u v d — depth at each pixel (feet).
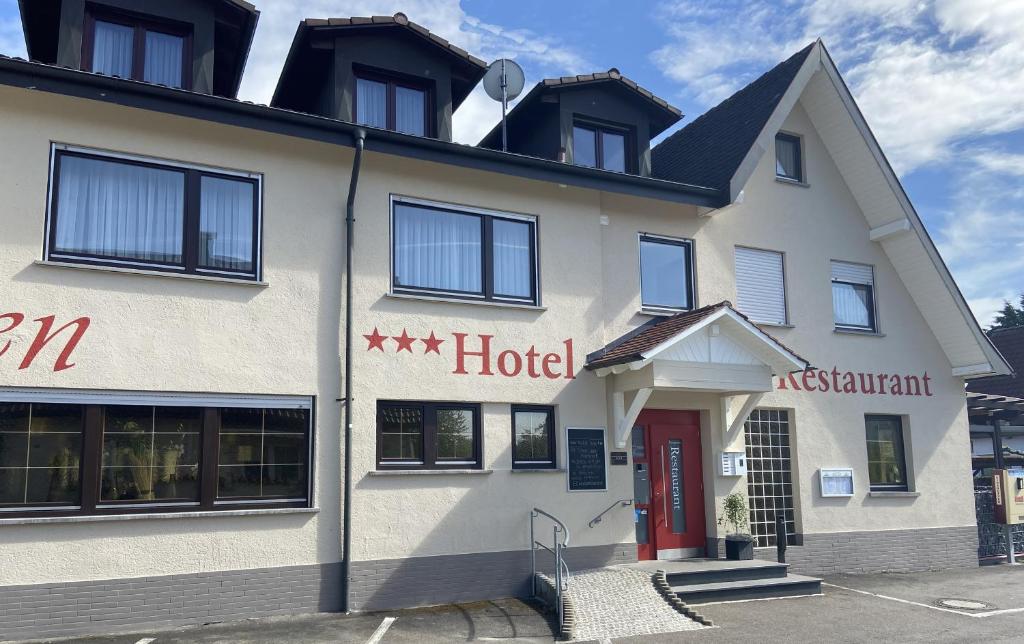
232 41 38.78
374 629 31.81
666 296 45.93
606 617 33.78
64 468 30.81
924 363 54.29
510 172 40.04
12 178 30.99
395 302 37.70
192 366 33.14
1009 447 77.25
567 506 40.27
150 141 33.63
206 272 34.24
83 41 34.76
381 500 35.99
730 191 44.65
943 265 52.39
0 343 30.04
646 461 44.34
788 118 52.13
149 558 31.37
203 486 32.91
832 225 52.47
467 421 39.09
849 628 34.19
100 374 31.48
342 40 39.34
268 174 35.86
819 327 50.47
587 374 41.93
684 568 40.04
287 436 34.99
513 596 38.24
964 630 34.32
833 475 49.06
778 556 43.32
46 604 29.50
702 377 40.32
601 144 47.09
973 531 53.62
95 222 32.55
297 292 35.65
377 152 37.14
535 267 41.78
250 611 32.94
